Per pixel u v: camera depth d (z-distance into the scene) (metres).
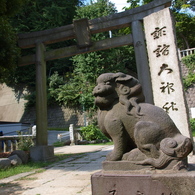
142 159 2.55
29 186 4.34
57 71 23.31
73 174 5.27
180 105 6.17
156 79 6.56
